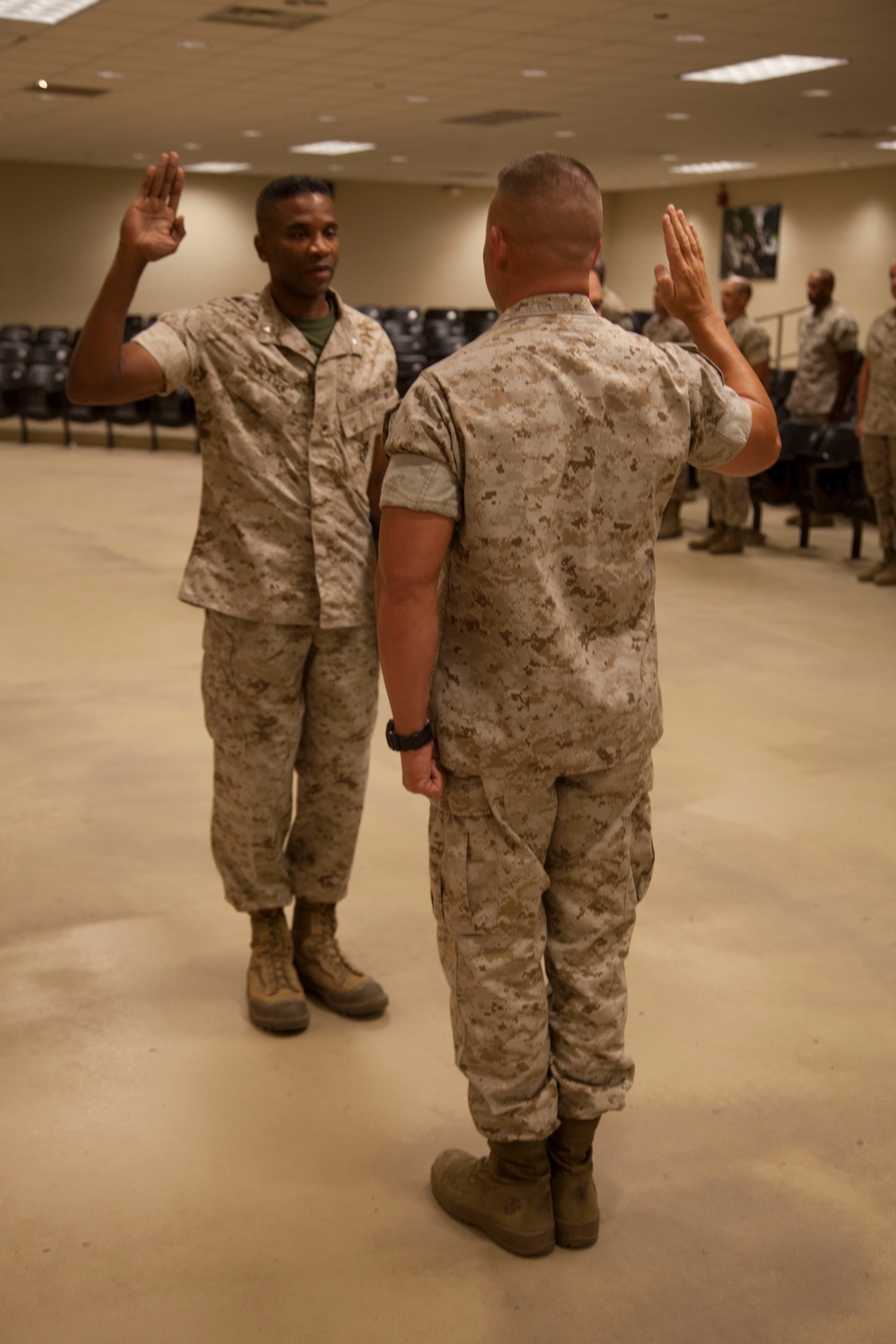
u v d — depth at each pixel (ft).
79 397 7.55
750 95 35.73
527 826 6.04
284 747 8.45
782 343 62.28
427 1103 7.90
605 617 5.94
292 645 8.27
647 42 28.43
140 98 38.06
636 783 6.24
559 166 5.70
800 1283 6.42
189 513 30.66
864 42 28.12
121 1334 6.02
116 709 15.60
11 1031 8.60
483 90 35.42
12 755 13.88
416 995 9.18
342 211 66.49
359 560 8.29
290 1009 8.63
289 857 8.98
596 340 5.73
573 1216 6.61
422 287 68.95
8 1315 6.12
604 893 6.32
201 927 10.15
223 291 64.64
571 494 5.69
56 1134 7.52
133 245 7.28
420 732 5.86
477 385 5.57
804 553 26.43
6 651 18.04
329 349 8.09
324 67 32.27
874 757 14.23
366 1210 6.93
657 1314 6.19
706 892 10.81
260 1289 6.32
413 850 11.64
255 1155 7.38
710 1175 7.23
